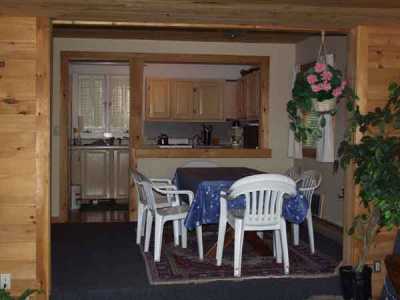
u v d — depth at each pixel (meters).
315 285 3.83
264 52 6.66
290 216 4.07
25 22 3.39
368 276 3.55
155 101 8.48
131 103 6.34
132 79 6.36
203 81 8.59
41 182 3.45
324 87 3.79
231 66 8.73
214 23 3.71
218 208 4.15
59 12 3.29
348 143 3.55
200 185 4.10
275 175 3.81
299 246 4.89
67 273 4.00
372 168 3.20
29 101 3.42
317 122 4.34
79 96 8.66
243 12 3.34
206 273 3.93
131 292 3.62
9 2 3.05
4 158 3.42
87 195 8.30
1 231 3.44
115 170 8.35
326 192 5.85
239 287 3.74
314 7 3.22
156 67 8.60
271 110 6.69
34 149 3.44
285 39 6.33
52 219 6.29
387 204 3.10
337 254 4.58
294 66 6.68
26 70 3.41
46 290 3.48
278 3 3.13
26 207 3.45
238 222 3.86
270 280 3.79
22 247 3.46
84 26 5.35
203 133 8.70
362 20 3.57
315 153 6.01
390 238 3.83
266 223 3.92
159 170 6.35
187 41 6.45
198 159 6.42
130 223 6.17
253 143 7.05
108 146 8.30
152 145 8.54
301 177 4.76
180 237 5.02
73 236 5.40
